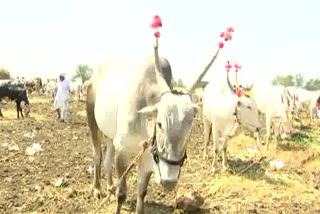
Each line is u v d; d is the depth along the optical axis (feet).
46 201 23.57
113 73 20.71
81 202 23.59
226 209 23.90
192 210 22.84
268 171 32.42
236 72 31.76
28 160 32.53
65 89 57.82
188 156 35.91
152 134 16.46
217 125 30.78
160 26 16.55
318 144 47.06
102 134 24.16
